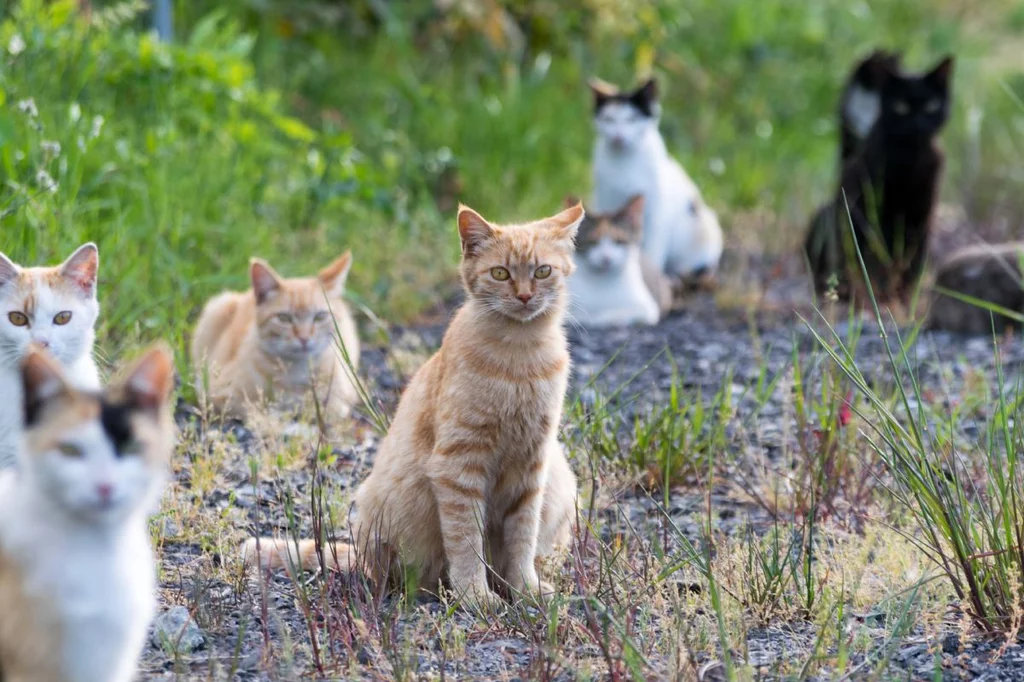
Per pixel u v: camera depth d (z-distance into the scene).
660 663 6.54
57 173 11.95
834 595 7.28
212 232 13.34
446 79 20.67
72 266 8.58
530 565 7.64
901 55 19.38
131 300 11.53
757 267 17.47
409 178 17.20
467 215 7.72
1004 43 30.50
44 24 13.90
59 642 5.04
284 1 20.20
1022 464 8.41
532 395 7.41
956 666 6.50
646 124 16.23
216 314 12.05
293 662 6.45
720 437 9.81
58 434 4.95
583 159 19.73
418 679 6.28
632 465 9.43
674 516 8.83
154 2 17.45
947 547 7.60
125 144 13.09
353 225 15.23
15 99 12.52
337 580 7.32
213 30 16.86
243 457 9.55
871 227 15.62
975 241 18.28
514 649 6.80
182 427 10.27
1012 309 13.76
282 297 11.02
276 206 14.74
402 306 14.09
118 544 5.13
